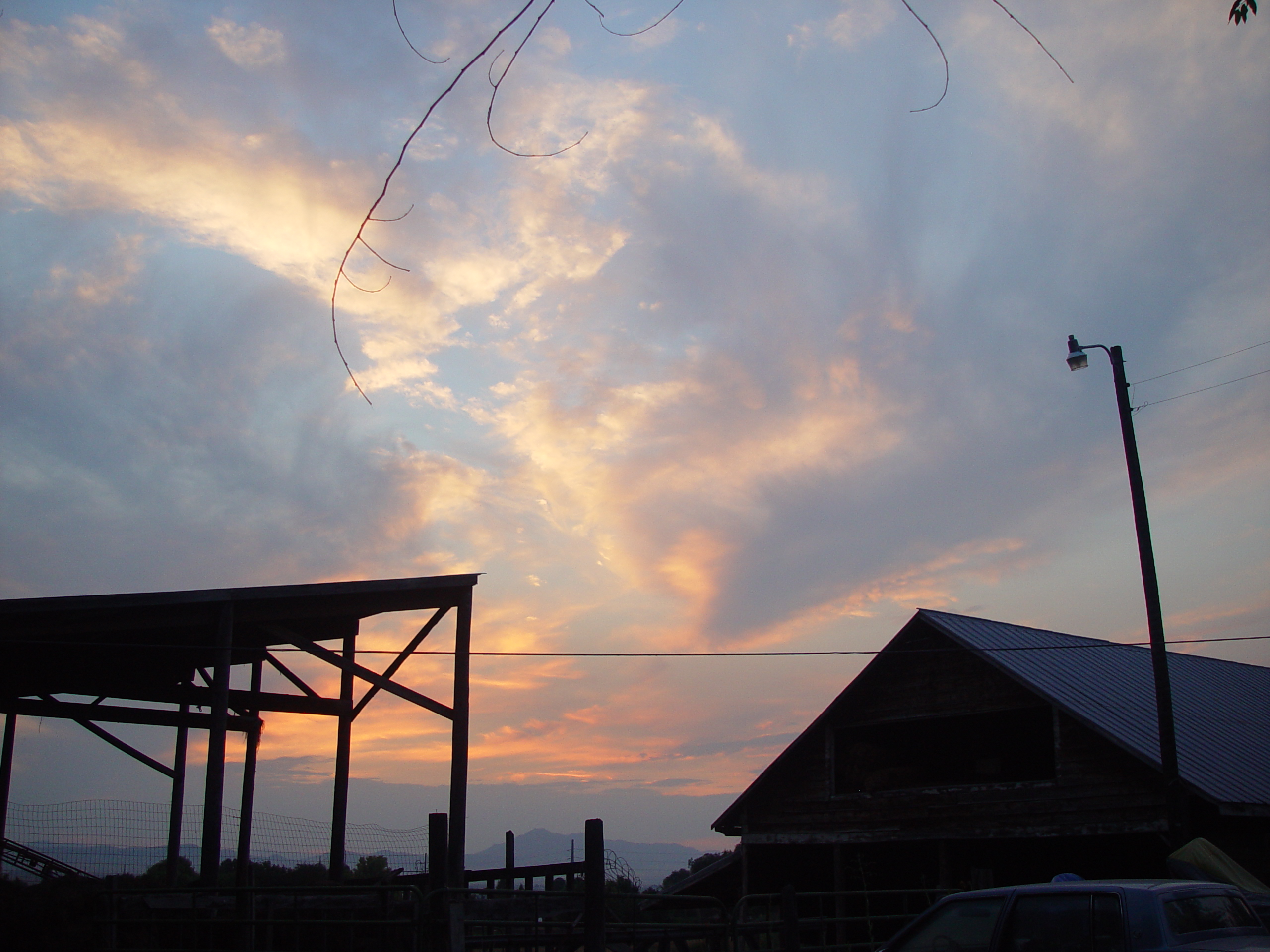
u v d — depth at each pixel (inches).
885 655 841.5
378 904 472.4
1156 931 251.4
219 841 545.0
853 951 759.1
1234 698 909.8
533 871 652.1
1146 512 651.5
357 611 677.3
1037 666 780.6
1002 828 730.2
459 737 646.5
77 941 440.8
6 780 717.3
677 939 464.8
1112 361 684.7
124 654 677.9
